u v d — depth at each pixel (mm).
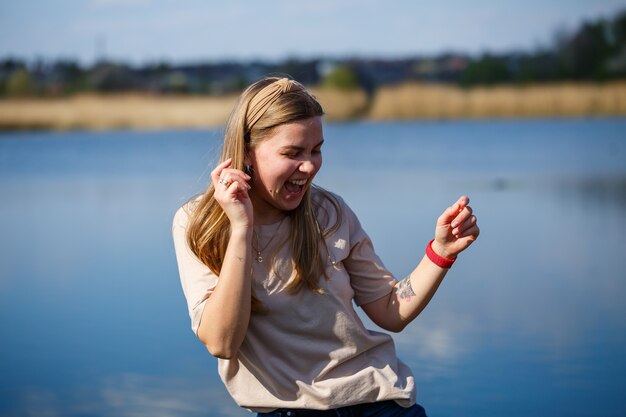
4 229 8750
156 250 7336
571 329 4715
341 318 2248
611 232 7695
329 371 2242
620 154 16484
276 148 2191
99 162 17422
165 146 21906
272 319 2223
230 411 3670
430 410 3607
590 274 6031
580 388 3807
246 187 2123
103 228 8633
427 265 2340
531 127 25703
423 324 4887
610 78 39125
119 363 4328
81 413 3648
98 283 6105
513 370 4094
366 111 35031
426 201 9906
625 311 5035
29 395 3887
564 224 8250
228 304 2104
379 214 8859
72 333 4867
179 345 4641
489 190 11094
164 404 3773
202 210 2256
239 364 2258
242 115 2240
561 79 39562
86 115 33750
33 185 13203
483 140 21391
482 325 4828
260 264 2238
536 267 6328
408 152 18406
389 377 2279
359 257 2377
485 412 3588
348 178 12906
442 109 32531
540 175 12906
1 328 4973
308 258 2230
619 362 4168
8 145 23438
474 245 7297
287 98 2199
